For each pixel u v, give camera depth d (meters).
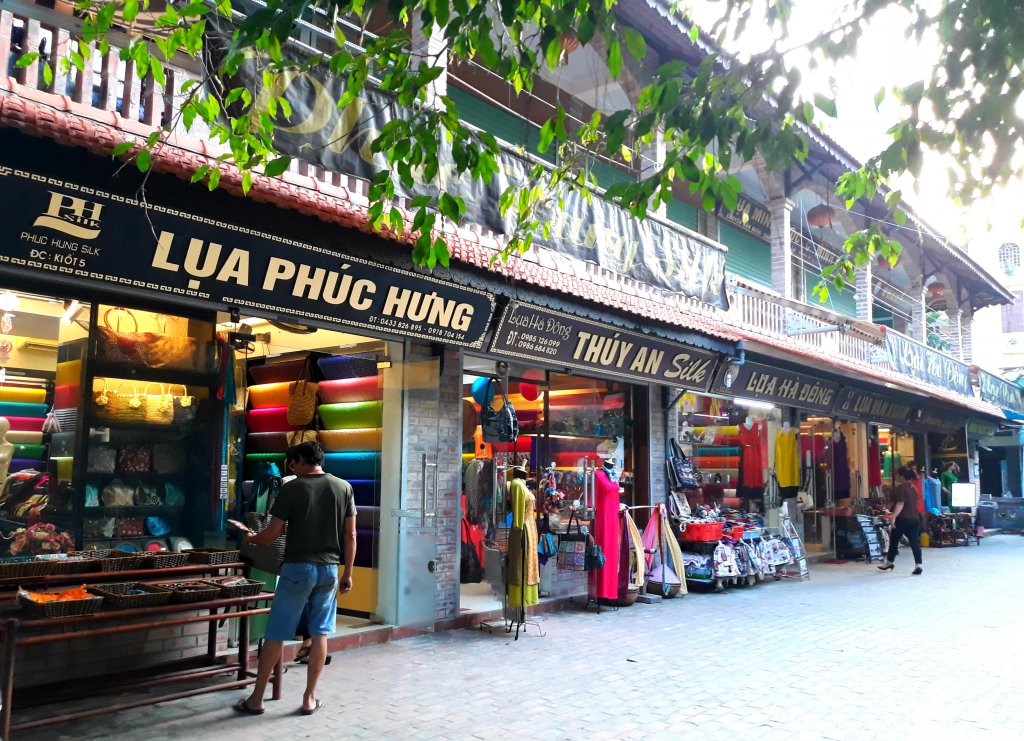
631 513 10.80
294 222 6.14
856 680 6.38
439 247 4.38
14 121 4.50
